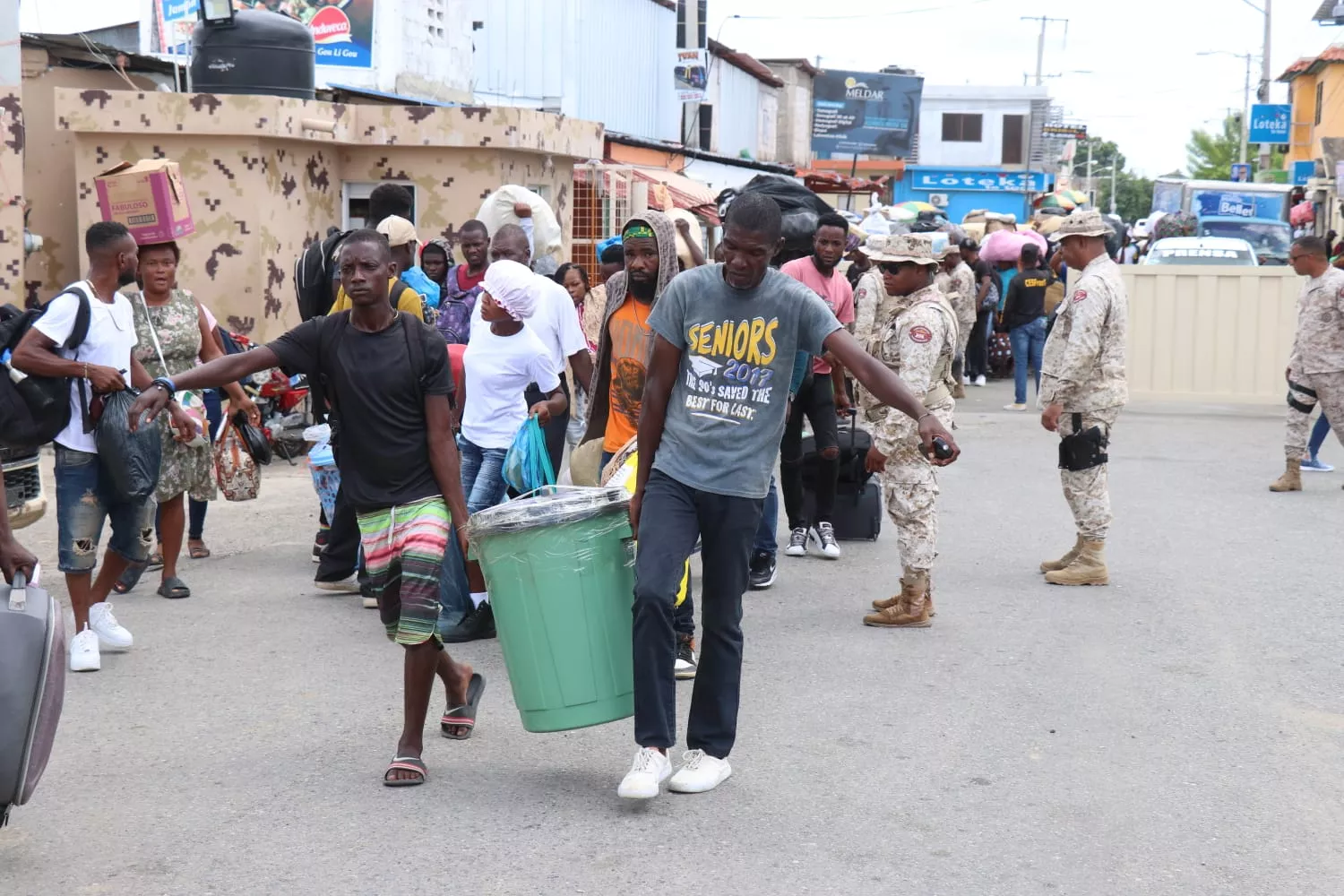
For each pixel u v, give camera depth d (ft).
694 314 15.71
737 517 15.74
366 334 16.22
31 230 47.21
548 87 85.71
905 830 15.19
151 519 22.03
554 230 41.52
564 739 18.19
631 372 20.86
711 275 15.80
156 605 24.94
